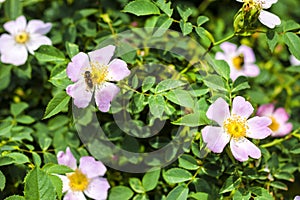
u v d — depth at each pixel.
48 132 0.67
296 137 0.66
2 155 0.59
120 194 0.62
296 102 0.76
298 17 0.80
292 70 0.71
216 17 0.78
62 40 0.69
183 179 0.60
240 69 0.75
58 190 0.56
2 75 0.70
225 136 0.57
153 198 0.65
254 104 0.66
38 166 0.57
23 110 0.69
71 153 0.61
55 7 0.75
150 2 0.59
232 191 0.60
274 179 0.64
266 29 0.60
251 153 0.57
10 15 0.71
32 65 0.70
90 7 0.73
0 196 0.62
